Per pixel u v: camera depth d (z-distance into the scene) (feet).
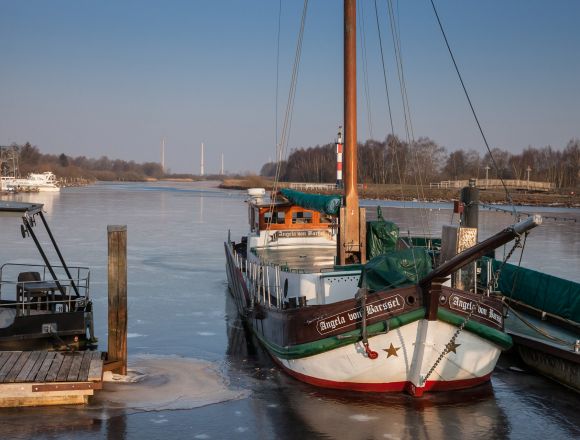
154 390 48.37
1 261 109.70
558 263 113.91
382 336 45.09
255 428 42.04
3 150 472.85
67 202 298.76
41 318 51.96
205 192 467.93
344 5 56.03
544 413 45.11
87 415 43.29
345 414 44.45
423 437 41.14
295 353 48.60
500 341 46.65
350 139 55.98
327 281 51.26
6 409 43.80
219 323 71.41
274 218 75.41
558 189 386.32
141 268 108.27
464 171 506.07
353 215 55.77
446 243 52.85
